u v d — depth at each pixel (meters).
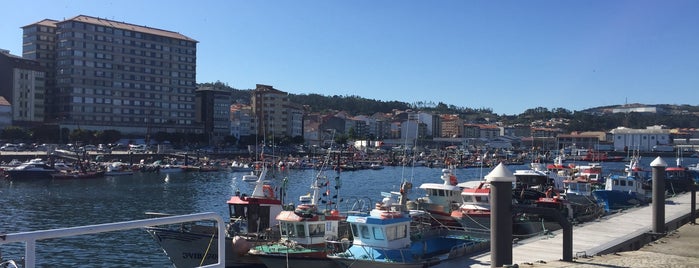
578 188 54.25
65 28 192.12
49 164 118.44
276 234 31.53
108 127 198.12
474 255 29.22
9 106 175.50
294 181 110.62
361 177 128.50
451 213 40.06
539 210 20.41
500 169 17.88
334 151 185.75
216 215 8.38
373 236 28.02
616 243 29.30
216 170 140.62
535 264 20.89
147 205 74.56
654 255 23.56
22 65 183.25
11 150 147.25
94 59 195.25
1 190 90.00
